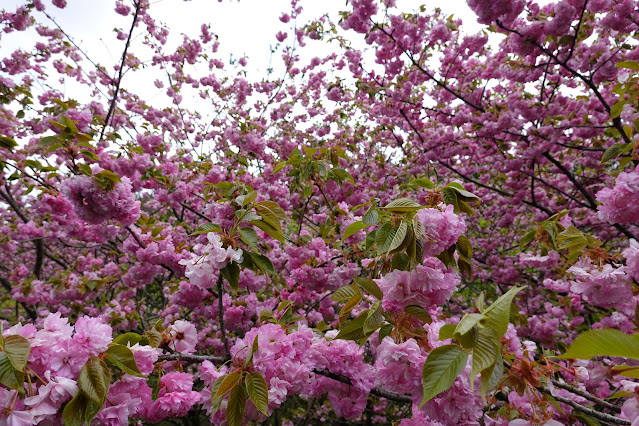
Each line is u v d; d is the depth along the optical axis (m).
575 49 3.71
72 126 2.34
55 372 1.01
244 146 4.98
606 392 2.96
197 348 3.87
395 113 5.34
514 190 5.46
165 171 4.29
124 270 4.44
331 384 1.73
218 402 1.24
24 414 0.91
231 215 2.46
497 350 0.73
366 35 4.57
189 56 6.92
